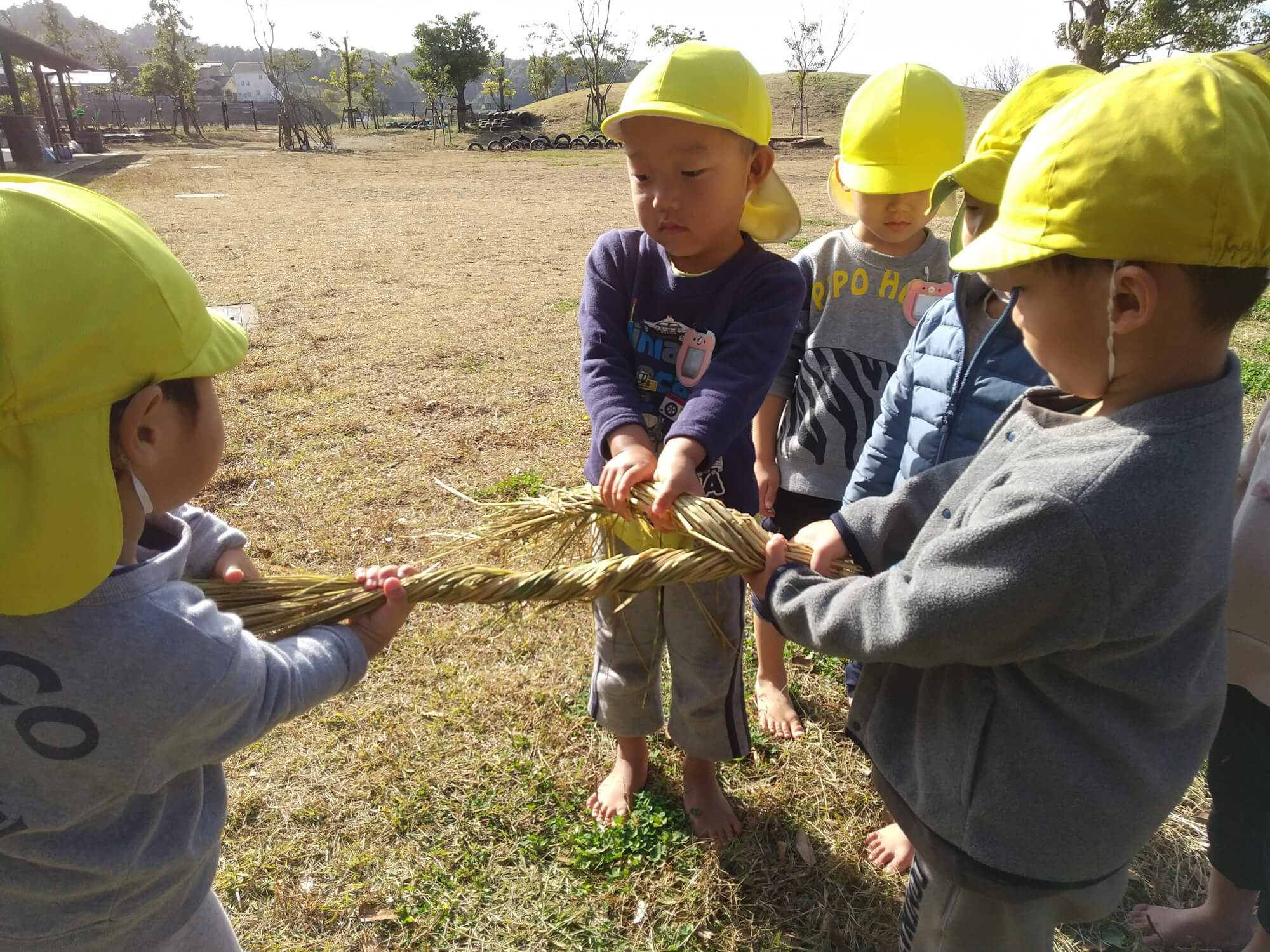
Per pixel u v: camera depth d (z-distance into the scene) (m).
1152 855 2.36
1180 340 1.15
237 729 1.22
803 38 41.34
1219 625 1.32
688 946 2.11
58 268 0.98
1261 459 1.88
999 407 1.89
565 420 5.36
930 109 2.40
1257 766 1.93
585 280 2.29
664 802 2.50
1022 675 1.36
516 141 38.25
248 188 19.56
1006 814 1.40
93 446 1.03
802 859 2.34
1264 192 1.05
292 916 2.16
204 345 1.15
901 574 1.37
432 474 4.58
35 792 1.15
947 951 1.60
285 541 3.87
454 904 2.19
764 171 2.09
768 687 2.88
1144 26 18.39
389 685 2.95
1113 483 1.15
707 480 2.21
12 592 1.03
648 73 1.92
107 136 46.66
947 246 2.68
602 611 2.34
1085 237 1.10
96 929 1.27
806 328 2.80
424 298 8.59
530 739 2.73
